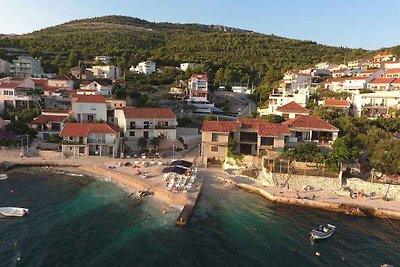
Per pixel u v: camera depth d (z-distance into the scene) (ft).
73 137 233.76
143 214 147.23
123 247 118.11
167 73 498.69
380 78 334.65
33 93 328.29
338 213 157.17
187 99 401.90
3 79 351.05
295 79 410.11
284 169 195.52
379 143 202.59
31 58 438.81
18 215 140.56
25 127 256.32
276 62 620.08
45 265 104.99
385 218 152.66
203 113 373.20
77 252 113.60
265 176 194.70
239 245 123.54
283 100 317.63
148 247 118.93
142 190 175.83
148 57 599.16
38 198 163.02
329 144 216.13
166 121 268.21
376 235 135.23
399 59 435.94
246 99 446.60
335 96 314.76
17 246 116.06
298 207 163.43
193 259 112.47
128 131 258.37
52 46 599.16
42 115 273.54
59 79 374.63
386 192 173.47
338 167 187.01
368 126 235.61
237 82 521.24
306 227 140.97
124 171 207.41
